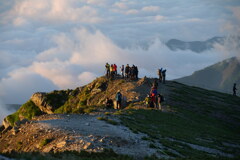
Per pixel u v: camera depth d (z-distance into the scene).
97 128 23.30
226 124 45.56
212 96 67.50
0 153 12.13
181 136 27.39
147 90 55.31
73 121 26.25
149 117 34.16
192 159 18.47
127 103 48.28
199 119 42.28
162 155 18.55
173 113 40.53
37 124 25.28
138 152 18.22
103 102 58.53
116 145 19.03
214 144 28.12
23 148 22.28
